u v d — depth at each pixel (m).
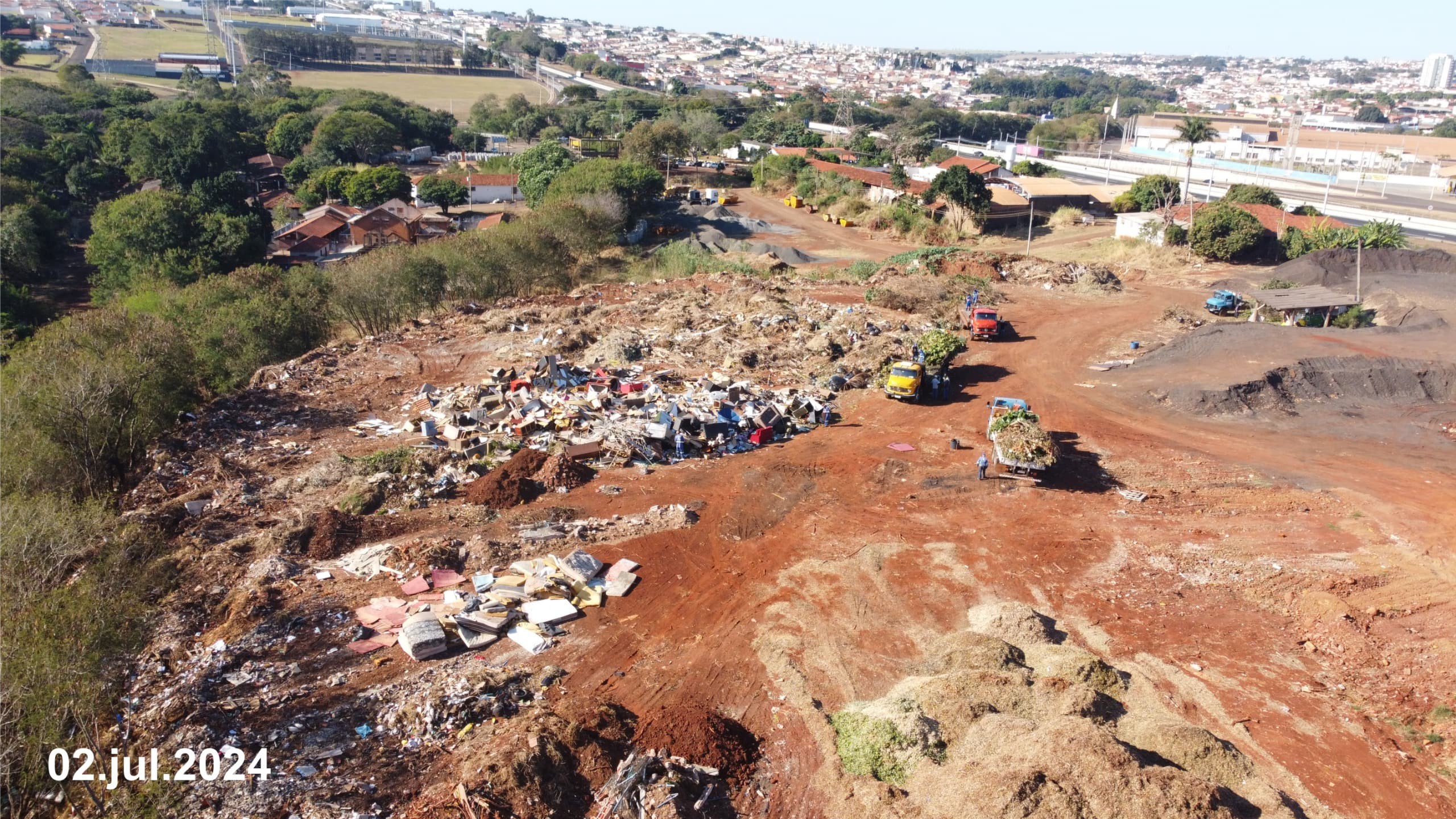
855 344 45.41
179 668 20.19
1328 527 29.20
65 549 20.23
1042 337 50.34
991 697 20.03
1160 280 66.06
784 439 35.59
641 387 38.50
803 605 24.25
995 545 27.88
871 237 92.12
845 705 20.36
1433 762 19.12
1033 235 89.38
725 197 111.31
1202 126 96.25
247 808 15.98
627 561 25.91
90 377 29.70
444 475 30.38
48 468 27.89
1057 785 16.59
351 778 17.03
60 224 86.94
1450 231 92.19
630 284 60.56
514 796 16.31
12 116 126.69
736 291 55.41
